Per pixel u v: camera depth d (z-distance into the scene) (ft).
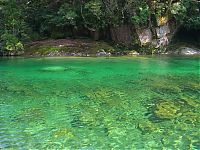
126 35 86.12
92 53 81.97
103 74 56.24
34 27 95.35
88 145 26.96
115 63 68.13
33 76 54.65
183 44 88.79
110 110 35.96
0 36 83.51
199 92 43.42
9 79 52.42
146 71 58.75
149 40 85.87
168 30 87.25
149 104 38.06
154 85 47.67
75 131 29.99
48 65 65.62
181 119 32.86
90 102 39.19
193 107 36.78
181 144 26.96
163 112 35.12
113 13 84.53
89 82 50.08
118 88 46.03
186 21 86.89
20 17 89.35
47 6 94.53
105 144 27.09
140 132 29.58
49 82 50.16
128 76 54.49
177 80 51.08
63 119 33.19
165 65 65.21
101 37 90.48
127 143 27.30
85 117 33.76
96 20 86.38
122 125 31.40
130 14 83.82
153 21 85.35
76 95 42.39
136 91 44.29
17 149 26.22
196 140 27.73
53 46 83.71
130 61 71.00
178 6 83.87
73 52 81.92
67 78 53.01
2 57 78.43
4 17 86.22
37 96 41.98
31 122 32.37
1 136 28.86
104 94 42.78
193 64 66.33
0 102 39.24
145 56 80.38
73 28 91.30
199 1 84.89
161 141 27.58
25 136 28.89
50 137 28.66
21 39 87.97
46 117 33.81
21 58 76.23
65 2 91.45
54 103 38.81
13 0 89.15
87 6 82.64
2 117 33.81
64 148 26.40
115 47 85.76
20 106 37.68
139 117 33.60
